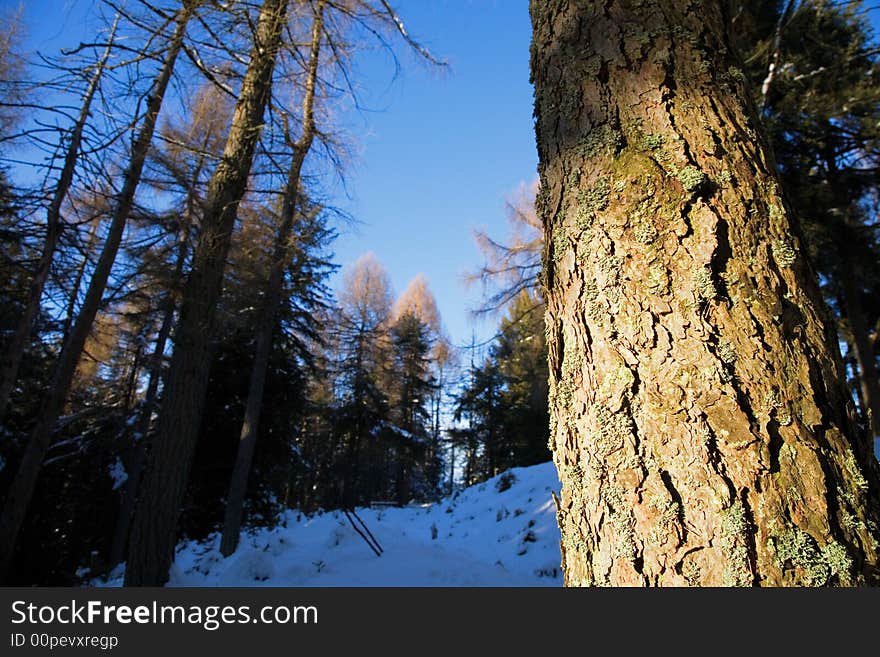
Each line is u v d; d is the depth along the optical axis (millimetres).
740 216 1167
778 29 4598
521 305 11672
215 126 7523
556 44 1542
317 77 6809
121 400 14422
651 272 1156
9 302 8297
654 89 1322
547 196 1460
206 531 13039
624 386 1124
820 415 1011
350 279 26938
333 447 26625
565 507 1264
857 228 8523
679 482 1021
